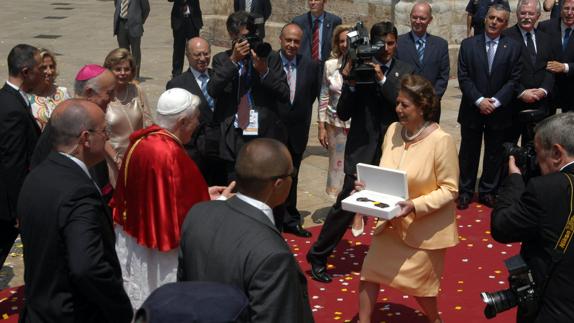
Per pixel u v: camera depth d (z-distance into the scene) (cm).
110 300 342
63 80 1298
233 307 224
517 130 781
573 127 350
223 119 616
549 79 770
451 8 1298
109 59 579
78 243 333
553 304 346
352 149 578
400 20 1271
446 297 576
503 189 382
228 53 607
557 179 348
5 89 530
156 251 436
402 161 473
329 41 909
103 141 365
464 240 685
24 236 352
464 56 759
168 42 1694
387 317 545
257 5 1210
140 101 600
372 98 572
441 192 459
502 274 616
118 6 1304
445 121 1070
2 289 587
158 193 422
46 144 467
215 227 308
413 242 466
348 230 703
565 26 802
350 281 600
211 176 661
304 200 789
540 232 347
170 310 220
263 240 297
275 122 618
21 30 1814
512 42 749
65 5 2234
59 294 345
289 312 292
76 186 344
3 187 529
